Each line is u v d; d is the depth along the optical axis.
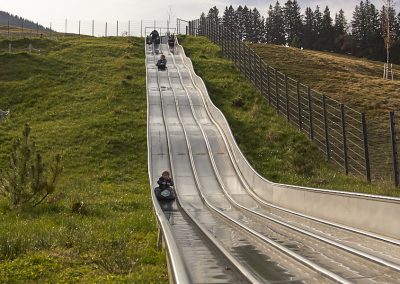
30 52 92.31
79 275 15.53
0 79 74.25
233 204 36.06
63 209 29.11
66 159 47.16
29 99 66.38
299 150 49.75
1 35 126.44
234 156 47.16
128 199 34.25
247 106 66.00
